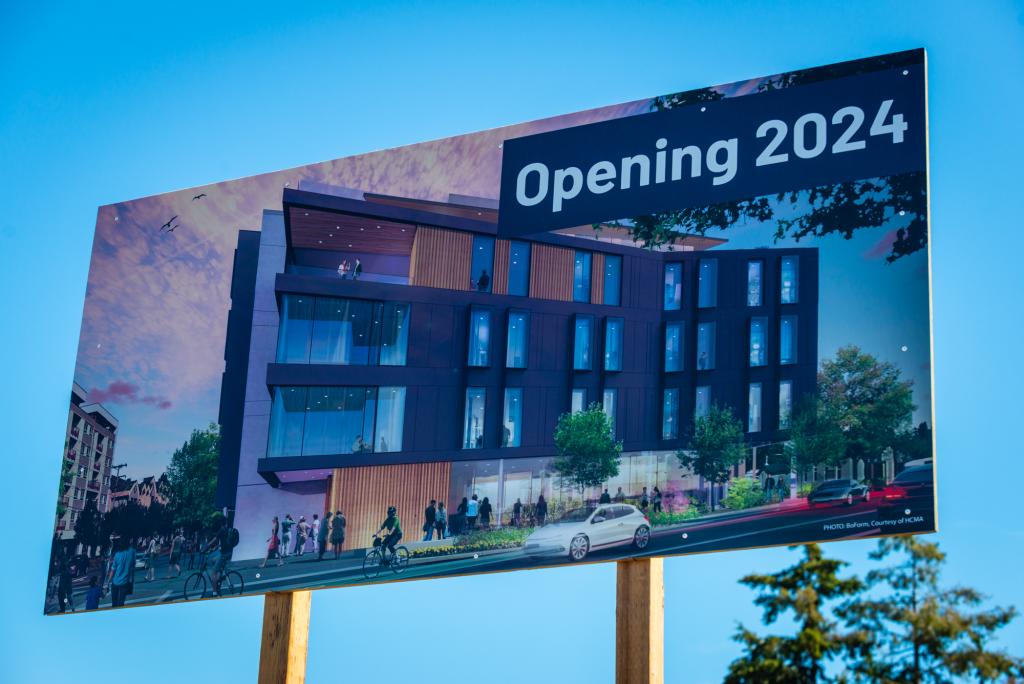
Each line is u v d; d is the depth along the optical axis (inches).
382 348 351.3
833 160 305.3
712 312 312.5
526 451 328.5
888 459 284.8
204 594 349.4
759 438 300.5
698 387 311.1
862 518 284.4
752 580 447.2
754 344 305.7
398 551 334.6
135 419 371.9
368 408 348.2
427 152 358.3
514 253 341.1
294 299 363.3
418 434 341.4
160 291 379.6
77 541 370.0
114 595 359.3
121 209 391.2
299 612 342.0
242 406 360.5
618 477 315.9
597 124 338.0
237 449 357.7
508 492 327.9
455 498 332.8
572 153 339.6
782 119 313.9
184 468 361.7
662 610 304.2
